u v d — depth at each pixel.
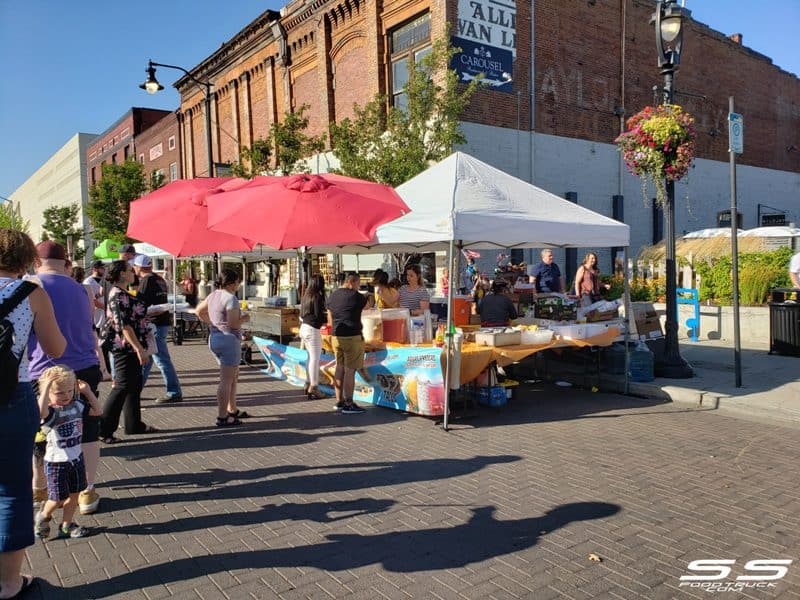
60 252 4.72
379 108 14.30
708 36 22.34
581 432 6.76
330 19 19.52
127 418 6.79
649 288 14.58
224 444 6.41
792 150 26.83
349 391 7.73
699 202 22.19
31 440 3.29
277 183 7.20
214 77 27.22
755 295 12.74
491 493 4.96
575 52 17.91
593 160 18.44
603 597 3.38
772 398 7.75
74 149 55.09
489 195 7.62
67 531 4.20
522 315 10.62
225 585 3.55
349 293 7.62
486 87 15.79
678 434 6.65
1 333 3.07
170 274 23.66
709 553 3.90
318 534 4.23
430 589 3.48
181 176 31.83
